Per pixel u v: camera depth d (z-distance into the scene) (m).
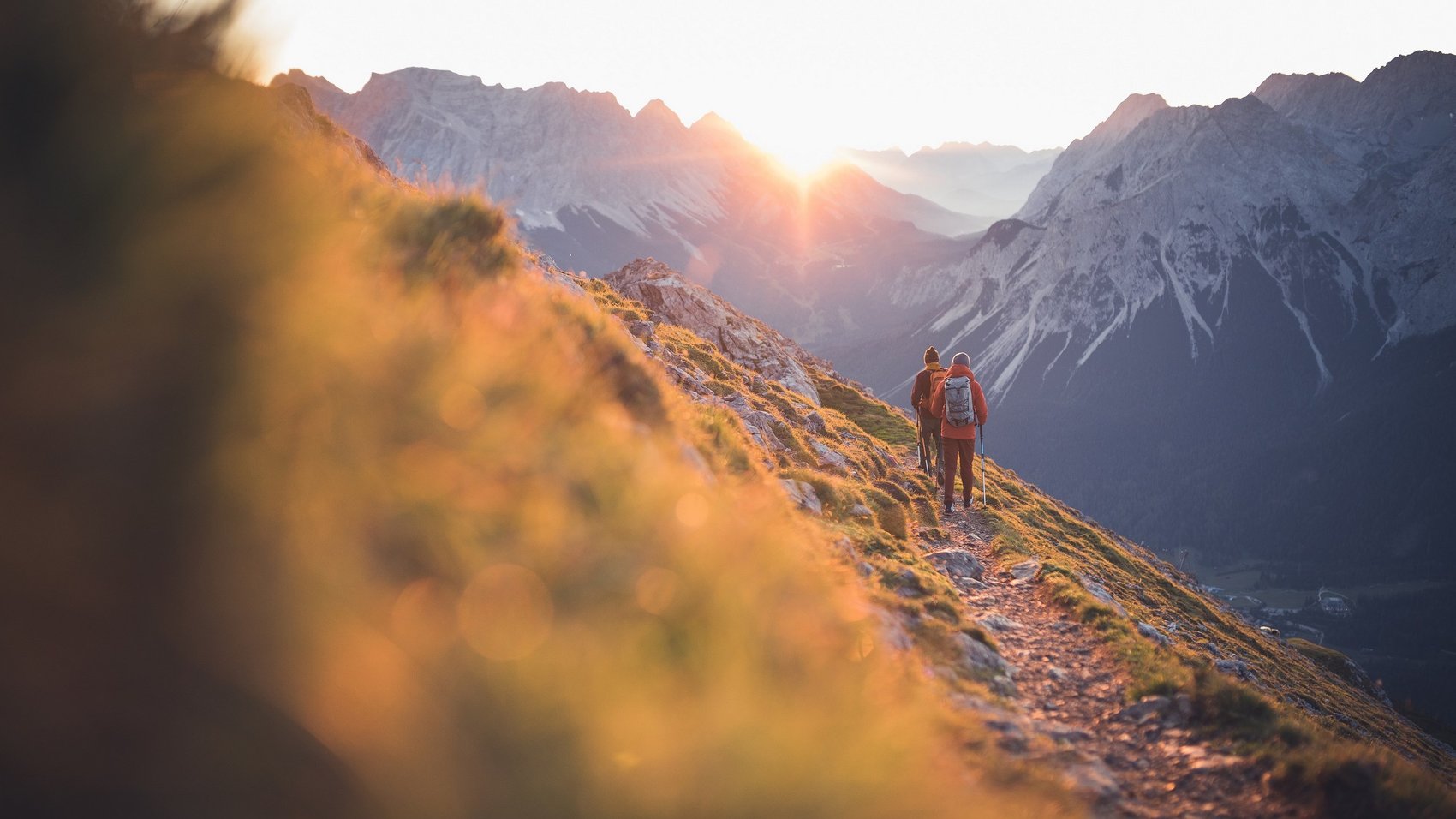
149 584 1.86
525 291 6.88
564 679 2.37
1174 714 6.41
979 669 6.88
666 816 2.26
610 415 5.60
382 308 3.44
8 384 1.96
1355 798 5.06
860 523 11.18
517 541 2.88
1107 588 16.66
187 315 2.33
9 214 2.22
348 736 1.88
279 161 3.11
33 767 1.54
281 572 2.04
